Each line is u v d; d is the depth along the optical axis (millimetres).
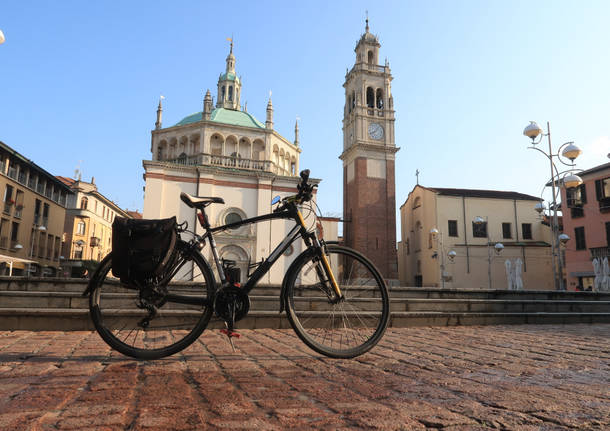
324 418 1894
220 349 3986
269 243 28953
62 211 40812
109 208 58344
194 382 2590
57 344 4051
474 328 6492
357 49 45438
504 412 2010
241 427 1745
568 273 30812
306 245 3809
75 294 5566
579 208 30156
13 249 31188
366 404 2139
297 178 31297
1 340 4285
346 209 42562
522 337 5336
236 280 3502
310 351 3967
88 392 2289
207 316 3438
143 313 4230
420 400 2236
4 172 29859
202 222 3643
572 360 3604
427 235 38906
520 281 25703
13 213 31078
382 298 3857
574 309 8164
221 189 30000
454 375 2930
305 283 3809
